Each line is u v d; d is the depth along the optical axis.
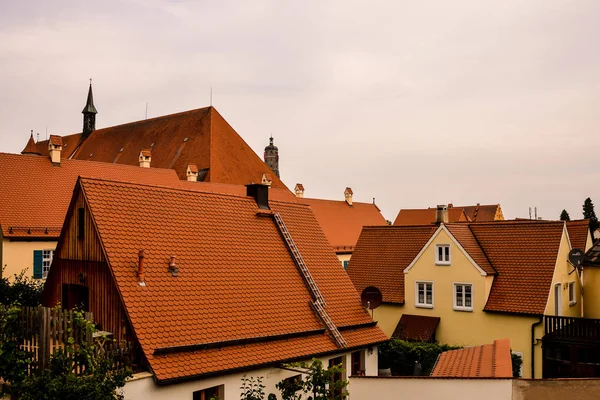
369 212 83.19
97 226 17.73
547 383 10.36
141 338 15.66
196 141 70.25
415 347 29.34
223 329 17.97
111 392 13.22
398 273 36.25
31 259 38.22
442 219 37.97
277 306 20.88
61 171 44.41
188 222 21.06
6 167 41.22
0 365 14.48
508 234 33.66
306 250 25.52
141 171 51.72
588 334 26.98
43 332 14.48
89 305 18.14
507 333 29.81
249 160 72.25
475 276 31.22
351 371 22.17
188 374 15.63
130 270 17.38
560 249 31.64
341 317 23.05
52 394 13.08
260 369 18.08
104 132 85.12
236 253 21.70
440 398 11.05
